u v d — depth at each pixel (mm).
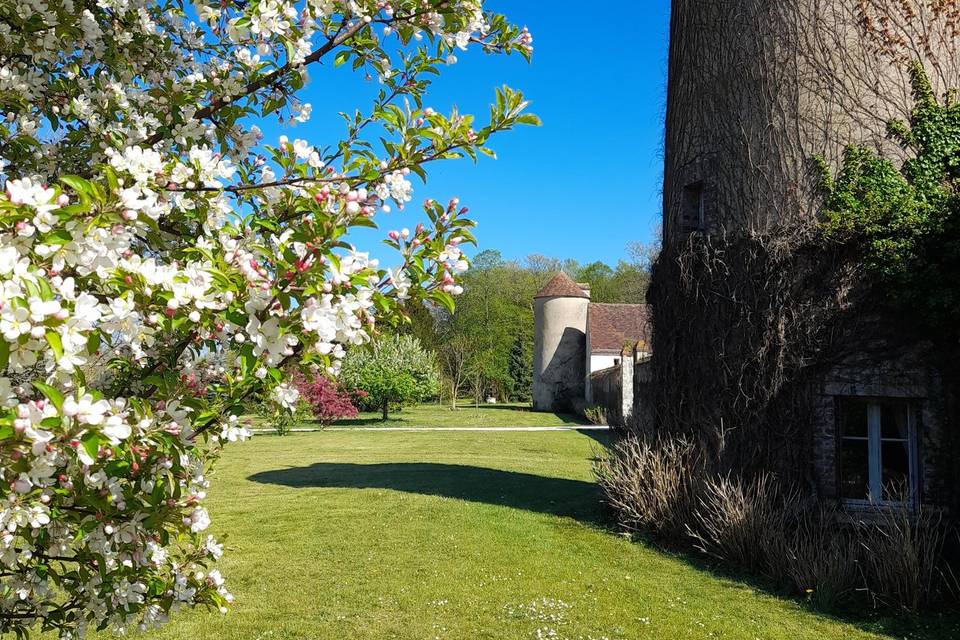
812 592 7293
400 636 6070
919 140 9250
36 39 3004
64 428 1850
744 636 6238
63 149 3186
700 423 9875
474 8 3260
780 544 7949
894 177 9125
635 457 10375
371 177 2830
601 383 35500
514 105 2939
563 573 7988
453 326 63500
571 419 37281
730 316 9648
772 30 9758
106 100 3143
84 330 1900
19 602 2881
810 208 9336
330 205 2467
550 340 46938
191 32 3510
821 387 8992
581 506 11656
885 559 7262
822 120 9406
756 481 9141
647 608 6891
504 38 3561
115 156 2381
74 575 2787
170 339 2773
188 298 2232
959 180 9148
